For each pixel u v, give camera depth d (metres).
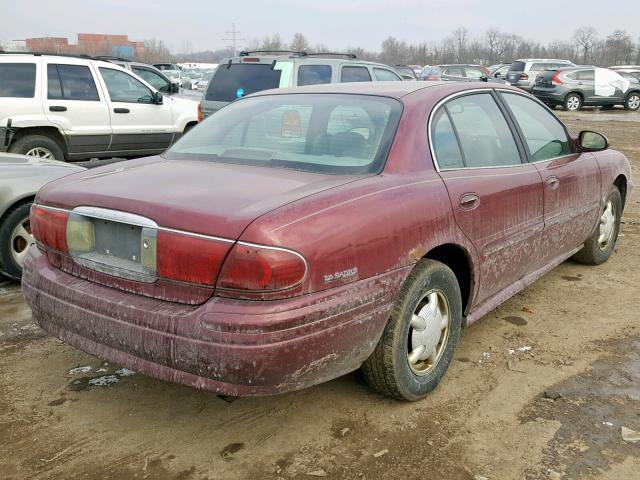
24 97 8.66
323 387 3.39
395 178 3.02
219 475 2.69
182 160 3.43
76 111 9.12
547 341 4.01
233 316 2.40
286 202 2.58
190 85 30.55
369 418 3.10
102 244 2.82
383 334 2.97
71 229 2.88
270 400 3.26
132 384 3.42
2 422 3.05
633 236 6.56
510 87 4.28
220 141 3.57
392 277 2.85
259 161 3.22
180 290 2.56
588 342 3.99
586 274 5.31
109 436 2.95
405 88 3.58
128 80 9.89
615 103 24.77
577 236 4.76
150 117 10.12
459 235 3.26
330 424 3.05
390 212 2.82
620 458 2.79
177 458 2.79
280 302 2.43
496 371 3.60
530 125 4.29
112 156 9.82
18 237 4.77
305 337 2.47
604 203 5.11
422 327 3.15
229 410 3.17
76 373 3.54
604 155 5.16
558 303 4.66
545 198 4.09
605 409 3.19
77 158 9.34
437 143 3.36
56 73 8.98
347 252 2.61
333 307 2.56
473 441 2.92
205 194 2.70
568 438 2.94
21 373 3.53
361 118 3.33
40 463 2.75
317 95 3.69
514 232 3.77
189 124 10.78
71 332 2.88
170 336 2.50
